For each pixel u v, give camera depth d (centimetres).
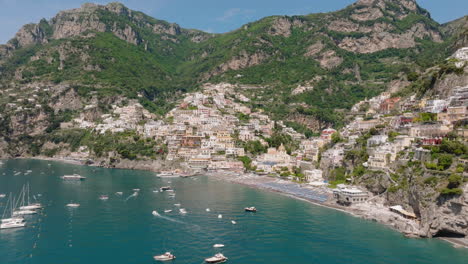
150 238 15112
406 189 18238
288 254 13700
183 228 16350
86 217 17838
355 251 14000
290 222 17400
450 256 13575
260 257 13425
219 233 15762
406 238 15388
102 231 15900
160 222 17150
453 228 15050
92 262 13000
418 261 13162
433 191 15925
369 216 18125
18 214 18225
